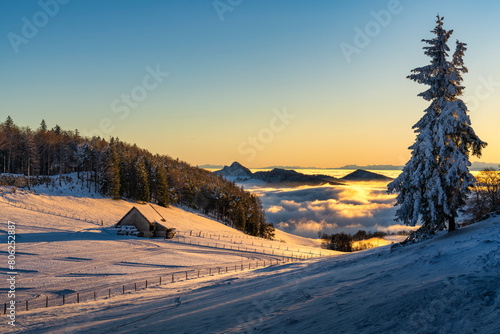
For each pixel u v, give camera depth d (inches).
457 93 942.4
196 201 5679.1
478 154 959.0
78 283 1362.0
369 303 358.3
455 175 916.6
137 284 1364.4
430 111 991.0
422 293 339.3
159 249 2385.6
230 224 5575.8
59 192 4025.6
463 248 614.2
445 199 924.0
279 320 378.9
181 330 413.1
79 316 762.2
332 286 578.2
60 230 2652.6
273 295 591.8
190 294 924.0
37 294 1179.3
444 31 958.4
